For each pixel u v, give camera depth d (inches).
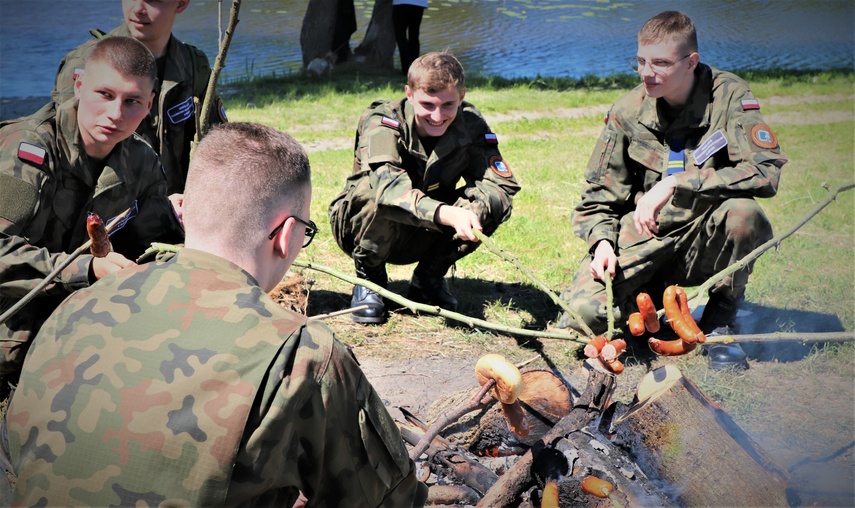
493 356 108.1
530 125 434.9
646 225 151.9
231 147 75.4
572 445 106.3
